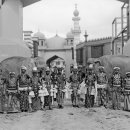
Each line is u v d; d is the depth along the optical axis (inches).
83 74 401.7
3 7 486.0
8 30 485.7
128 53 453.7
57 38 1560.0
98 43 1098.1
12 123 264.5
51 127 244.7
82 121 269.9
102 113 318.3
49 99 365.1
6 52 458.6
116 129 232.7
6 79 337.7
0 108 334.0
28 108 344.5
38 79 360.2
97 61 426.3
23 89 340.2
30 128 241.1
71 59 1481.3
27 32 1099.3
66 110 351.6
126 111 336.2
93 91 373.1
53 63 1889.8
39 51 1502.2
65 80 385.7
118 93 354.0
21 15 516.7
